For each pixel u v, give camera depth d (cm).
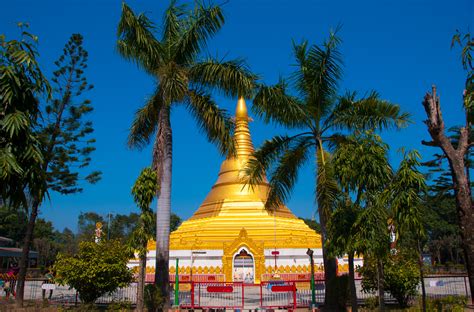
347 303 1894
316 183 1842
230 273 3638
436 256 6925
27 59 1052
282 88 1950
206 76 1922
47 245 7631
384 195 1338
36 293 3300
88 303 2144
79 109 2647
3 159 983
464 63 1206
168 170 1927
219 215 4212
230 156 2000
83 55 2691
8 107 1044
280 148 2041
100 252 2183
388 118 1888
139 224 1833
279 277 3644
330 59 1936
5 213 7400
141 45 1952
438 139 1198
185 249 3816
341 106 1970
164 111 1955
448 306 1794
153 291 1822
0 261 6456
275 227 4025
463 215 1135
